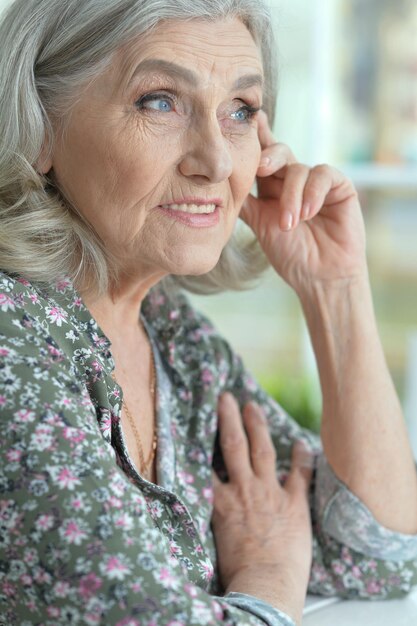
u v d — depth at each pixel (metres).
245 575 1.30
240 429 1.46
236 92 1.17
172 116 1.12
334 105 3.41
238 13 1.17
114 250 1.20
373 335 1.43
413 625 1.35
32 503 0.91
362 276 1.44
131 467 1.14
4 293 1.06
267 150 1.40
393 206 4.15
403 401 3.78
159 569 0.92
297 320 5.49
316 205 1.38
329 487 1.41
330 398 1.42
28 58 1.13
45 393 0.96
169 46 1.09
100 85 1.11
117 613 0.89
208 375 1.43
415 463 1.43
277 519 1.39
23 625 0.95
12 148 1.15
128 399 1.30
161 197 1.14
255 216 1.47
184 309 1.48
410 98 3.41
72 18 1.10
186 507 1.20
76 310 1.15
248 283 1.57
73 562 0.90
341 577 1.40
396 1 3.38
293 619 1.23
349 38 3.40
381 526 1.38
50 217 1.15
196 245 1.17
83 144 1.14
